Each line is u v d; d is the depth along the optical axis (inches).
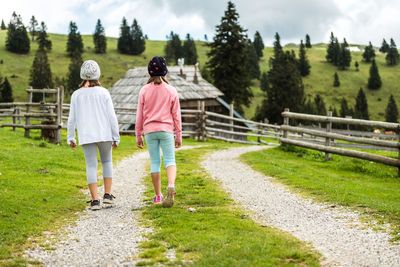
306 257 138.3
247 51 2078.0
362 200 231.9
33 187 263.4
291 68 2827.3
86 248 153.3
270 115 2837.1
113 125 223.0
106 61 5767.7
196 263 129.7
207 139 863.1
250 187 283.7
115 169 380.5
